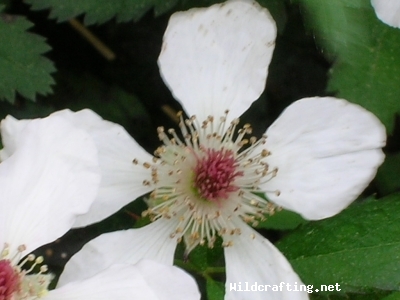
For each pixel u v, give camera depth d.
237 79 0.07
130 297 0.06
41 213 0.06
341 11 0.07
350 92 0.07
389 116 0.07
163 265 0.06
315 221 0.07
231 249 0.07
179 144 0.07
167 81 0.07
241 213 0.07
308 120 0.07
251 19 0.07
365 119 0.07
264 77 0.07
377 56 0.07
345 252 0.07
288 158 0.07
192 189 0.07
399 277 0.07
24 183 0.06
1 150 0.06
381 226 0.07
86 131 0.06
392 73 0.07
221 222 0.07
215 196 0.07
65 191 0.06
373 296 0.07
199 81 0.07
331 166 0.07
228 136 0.07
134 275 0.06
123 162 0.07
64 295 0.06
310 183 0.07
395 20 0.07
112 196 0.07
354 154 0.07
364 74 0.07
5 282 0.06
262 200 0.07
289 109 0.07
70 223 0.06
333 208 0.07
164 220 0.07
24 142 0.06
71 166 0.06
